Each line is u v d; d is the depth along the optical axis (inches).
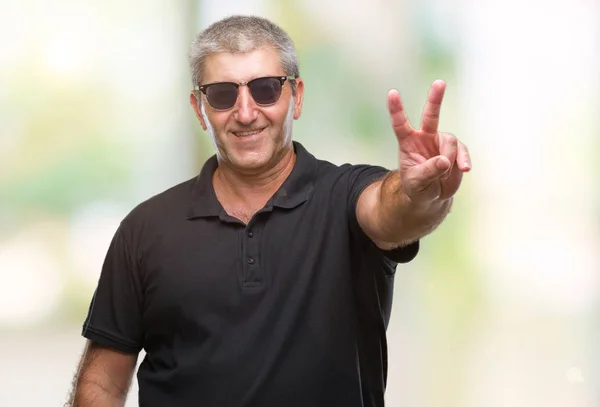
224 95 144.9
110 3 386.3
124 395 158.7
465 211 406.9
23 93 382.3
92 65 386.9
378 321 145.5
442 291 398.0
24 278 373.4
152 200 155.6
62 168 383.9
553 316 396.8
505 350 382.3
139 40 387.9
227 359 138.4
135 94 388.5
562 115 407.2
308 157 150.9
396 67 400.8
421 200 122.0
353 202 141.9
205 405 138.4
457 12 404.5
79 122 386.3
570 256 402.9
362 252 143.9
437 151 121.7
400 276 395.9
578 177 406.9
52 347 363.9
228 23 148.6
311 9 393.1
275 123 146.0
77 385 156.1
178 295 143.6
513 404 361.7
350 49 397.1
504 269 402.9
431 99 118.3
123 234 153.5
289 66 149.5
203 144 390.6
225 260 142.8
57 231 382.0
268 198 150.9
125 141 388.5
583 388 367.6
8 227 377.7
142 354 322.7
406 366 377.7
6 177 379.9
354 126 399.2
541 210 407.2
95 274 379.2
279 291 140.3
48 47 383.9
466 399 366.3
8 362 351.3
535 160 408.8
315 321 139.6
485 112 408.8
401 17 400.2
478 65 407.2
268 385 136.6
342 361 139.5
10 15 381.7
